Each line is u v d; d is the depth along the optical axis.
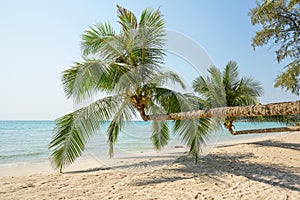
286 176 4.53
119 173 5.36
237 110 2.86
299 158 6.69
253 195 3.49
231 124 9.71
